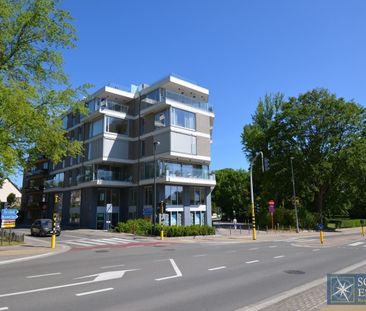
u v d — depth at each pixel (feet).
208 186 154.10
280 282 33.19
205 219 151.43
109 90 154.10
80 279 34.63
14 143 63.41
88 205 151.64
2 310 23.16
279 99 193.88
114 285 31.53
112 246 77.71
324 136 160.56
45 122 64.28
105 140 149.28
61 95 66.95
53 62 68.59
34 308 23.62
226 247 73.97
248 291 29.17
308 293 27.89
